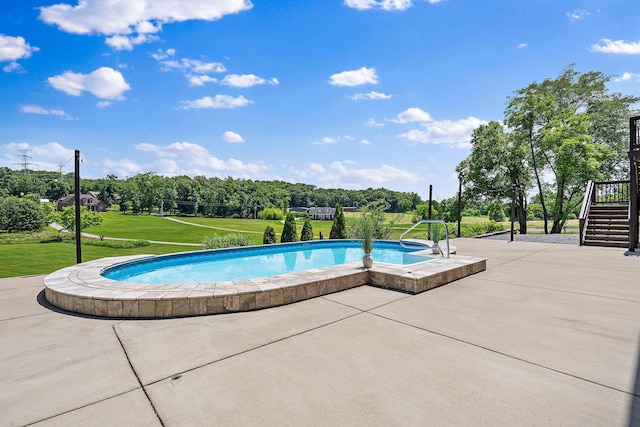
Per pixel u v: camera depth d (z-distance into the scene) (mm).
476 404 1934
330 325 3383
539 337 3002
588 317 3564
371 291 4883
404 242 11531
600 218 11461
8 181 58375
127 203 68688
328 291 4723
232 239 14969
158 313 3674
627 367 2402
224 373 2354
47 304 4176
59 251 19141
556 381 2205
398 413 1848
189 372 2377
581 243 10477
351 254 10383
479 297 4469
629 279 5551
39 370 2420
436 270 5277
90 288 4121
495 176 22000
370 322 3467
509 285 5172
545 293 4656
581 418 1788
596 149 18250
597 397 2004
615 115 19438
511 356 2602
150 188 69000
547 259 7828
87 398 2041
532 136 21141
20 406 1954
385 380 2234
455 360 2537
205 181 78062
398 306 4066
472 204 23938
